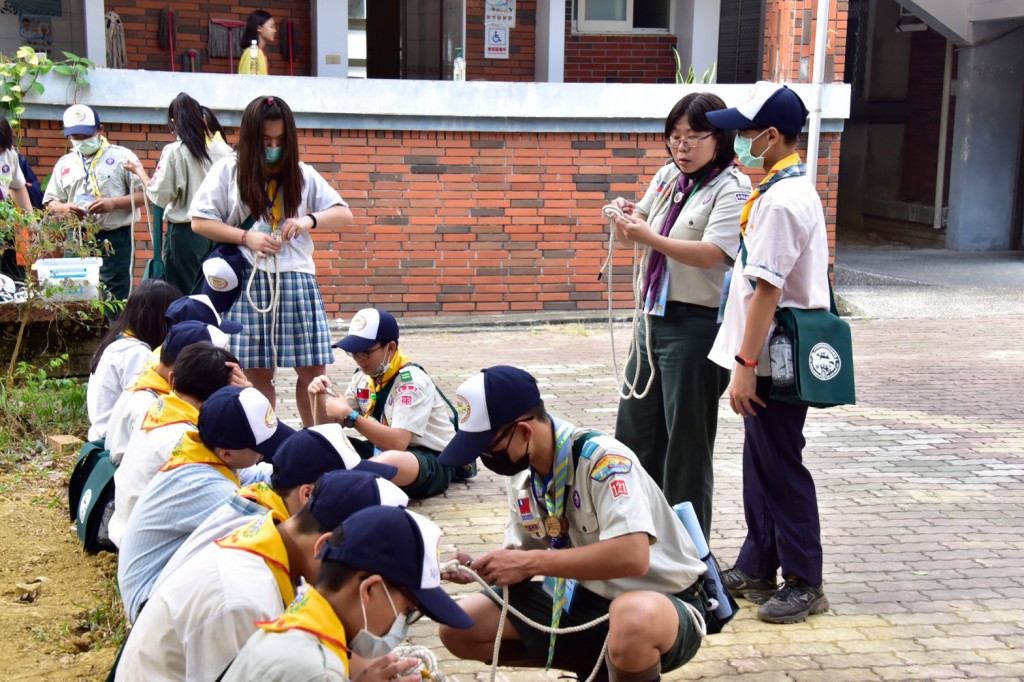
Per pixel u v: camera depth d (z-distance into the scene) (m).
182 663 2.95
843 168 20.72
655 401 5.22
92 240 8.20
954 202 18.03
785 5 12.17
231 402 3.68
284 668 2.53
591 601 3.66
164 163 7.26
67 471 6.68
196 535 3.32
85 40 12.66
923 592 5.23
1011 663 4.52
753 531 5.03
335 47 12.97
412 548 2.63
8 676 4.19
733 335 4.71
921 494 6.71
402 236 11.84
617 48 14.13
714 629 3.81
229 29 13.13
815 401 4.55
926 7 17.16
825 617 4.93
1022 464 7.36
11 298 8.05
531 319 11.97
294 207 6.17
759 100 4.54
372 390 6.20
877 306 13.30
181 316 5.22
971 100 17.58
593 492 3.42
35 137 10.70
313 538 2.97
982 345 11.32
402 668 2.79
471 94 11.66
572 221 12.17
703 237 4.87
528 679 4.27
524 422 3.35
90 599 4.93
